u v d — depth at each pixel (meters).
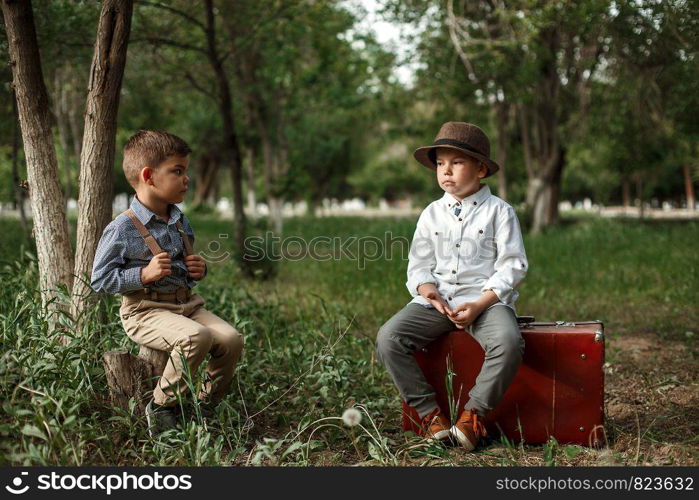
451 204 3.57
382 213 46.12
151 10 8.34
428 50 14.94
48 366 3.16
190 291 3.50
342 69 16.00
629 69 12.30
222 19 9.75
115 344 3.74
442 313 3.35
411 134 21.30
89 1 6.60
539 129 19.22
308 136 30.72
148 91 11.38
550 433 3.39
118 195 36.97
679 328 6.50
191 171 44.00
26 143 3.97
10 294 4.27
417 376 3.40
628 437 3.53
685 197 52.41
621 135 18.73
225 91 9.57
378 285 8.17
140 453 3.11
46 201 3.98
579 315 7.31
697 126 15.37
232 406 3.78
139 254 3.23
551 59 13.45
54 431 2.77
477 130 3.50
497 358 3.20
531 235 17.44
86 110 3.92
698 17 8.13
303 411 3.95
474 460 3.18
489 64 12.93
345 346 5.23
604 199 34.72
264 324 5.30
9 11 3.83
